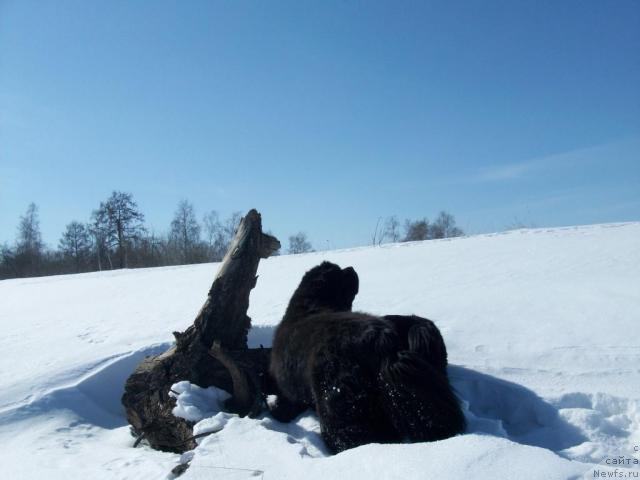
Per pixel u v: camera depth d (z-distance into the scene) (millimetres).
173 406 5434
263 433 4262
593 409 4793
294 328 5129
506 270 12250
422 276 12461
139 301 13406
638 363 5695
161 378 5871
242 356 6008
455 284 10891
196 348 5941
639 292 8398
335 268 5871
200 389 5559
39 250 57938
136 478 3947
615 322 6953
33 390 6551
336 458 3490
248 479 3457
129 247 52469
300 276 14602
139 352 7578
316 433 4609
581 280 10078
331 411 4246
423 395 4020
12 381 6844
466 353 6348
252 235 6387
